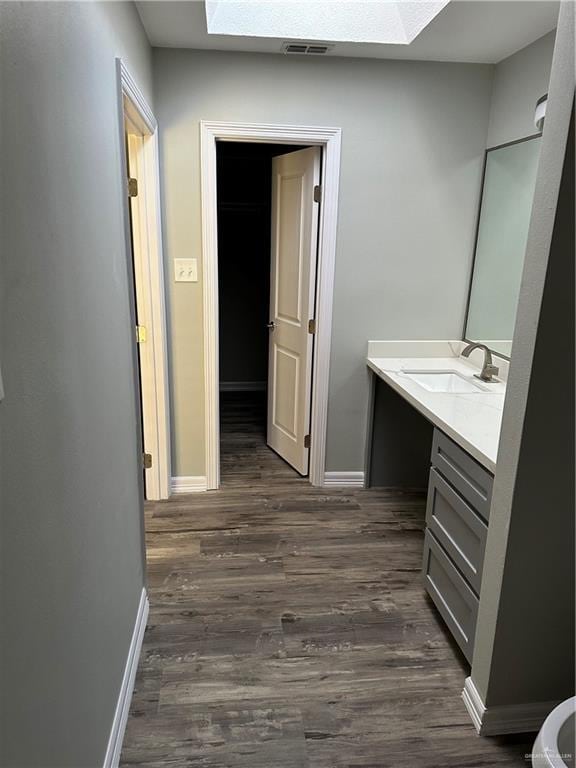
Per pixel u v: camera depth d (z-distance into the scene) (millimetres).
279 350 3682
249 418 4719
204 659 1979
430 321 3229
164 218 2893
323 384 3242
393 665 1976
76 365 1214
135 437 2021
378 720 1748
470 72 2877
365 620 2205
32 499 927
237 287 5340
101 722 1436
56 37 1077
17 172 867
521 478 1505
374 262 3100
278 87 2797
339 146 2904
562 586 1607
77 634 1210
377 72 2828
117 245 1716
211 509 3090
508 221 2760
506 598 1603
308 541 2777
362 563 2598
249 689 1853
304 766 1588
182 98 2754
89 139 1347
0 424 789
